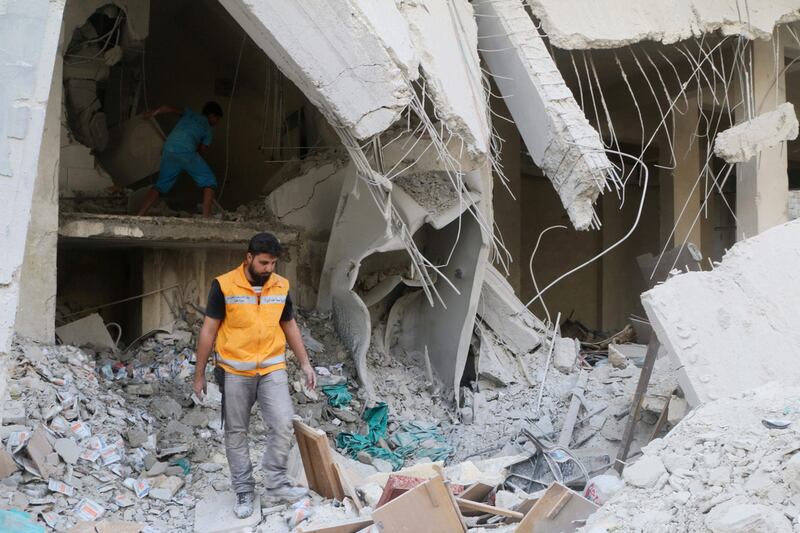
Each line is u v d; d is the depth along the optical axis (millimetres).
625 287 13617
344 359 7172
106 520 4230
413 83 5750
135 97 8844
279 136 9398
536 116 6191
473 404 7098
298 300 7621
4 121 3896
